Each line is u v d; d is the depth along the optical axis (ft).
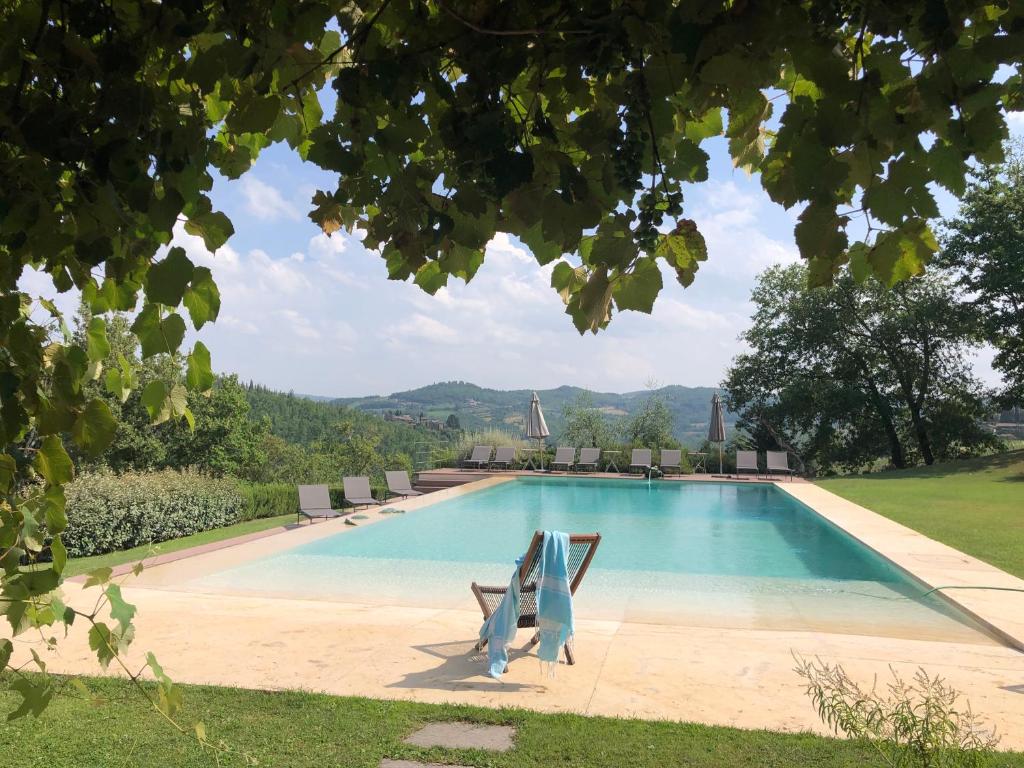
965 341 81.92
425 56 4.69
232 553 29.96
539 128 4.93
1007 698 13.48
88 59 4.45
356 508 47.39
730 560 31.73
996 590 22.08
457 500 52.85
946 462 78.23
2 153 4.54
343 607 21.42
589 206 4.88
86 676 14.69
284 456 88.38
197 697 13.56
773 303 94.07
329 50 5.96
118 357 6.25
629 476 68.13
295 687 14.24
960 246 77.46
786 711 13.03
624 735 11.87
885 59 4.36
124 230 4.58
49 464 5.16
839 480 66.54
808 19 4.00
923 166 4.62
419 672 15.26
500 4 4.57
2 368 4.79
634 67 4.55
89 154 4.27
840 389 87.35
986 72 4.14
